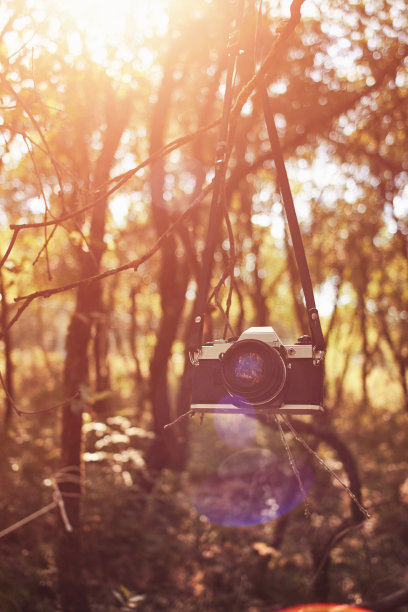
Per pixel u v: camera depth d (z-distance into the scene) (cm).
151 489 761
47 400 1291
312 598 575
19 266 308
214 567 642
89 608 495
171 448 859
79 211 212
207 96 909
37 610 492
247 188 1020
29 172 717
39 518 645
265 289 1455
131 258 1316
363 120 664
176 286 963
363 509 164
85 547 604
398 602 467
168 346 924
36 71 316
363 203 877
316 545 661
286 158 807
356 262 1053
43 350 1753
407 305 1214
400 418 1358
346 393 1778
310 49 656
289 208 166
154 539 660
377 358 1550
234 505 783
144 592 578
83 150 613
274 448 1015
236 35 192
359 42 603
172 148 220
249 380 160
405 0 532
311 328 164
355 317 1395
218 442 1046
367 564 653
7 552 575
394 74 564
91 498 678
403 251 877
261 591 600
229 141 203
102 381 1283
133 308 1602
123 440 759
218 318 1122
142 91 755
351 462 541
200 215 1026
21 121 316
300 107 721
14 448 838
